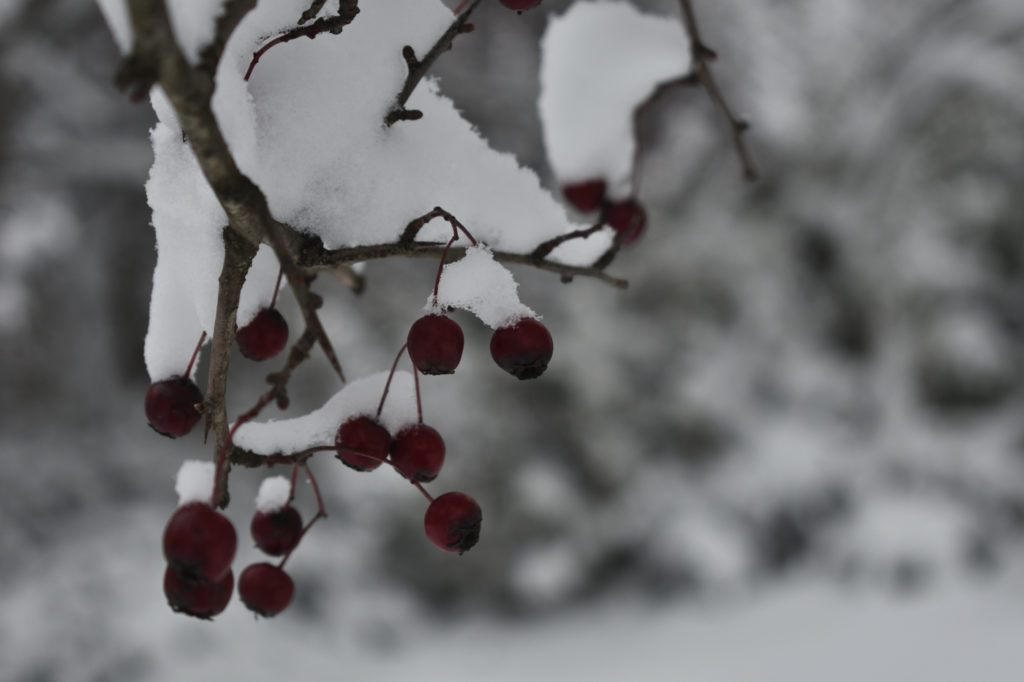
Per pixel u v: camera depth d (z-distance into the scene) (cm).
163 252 122
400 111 122
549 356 112
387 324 730
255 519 130
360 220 120
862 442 741
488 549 695
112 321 866
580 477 724
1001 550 655
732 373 749
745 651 608
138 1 66
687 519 705
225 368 106
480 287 112
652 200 833
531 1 123
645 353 747
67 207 768
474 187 128
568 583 694
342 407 122
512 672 618
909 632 582
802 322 787
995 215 745
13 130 719
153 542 659
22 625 564
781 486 713
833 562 679
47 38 729
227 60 100
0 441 702
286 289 527
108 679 545
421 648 651
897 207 779
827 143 827
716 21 824
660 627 658
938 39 809
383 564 704
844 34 823
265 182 114
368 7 123
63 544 643
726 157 845
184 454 755
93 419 778
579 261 140
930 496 692
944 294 738
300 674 579
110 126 794
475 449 699
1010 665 512
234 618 591
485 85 862
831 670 552
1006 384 720
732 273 787
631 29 184
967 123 768
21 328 715
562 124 179
